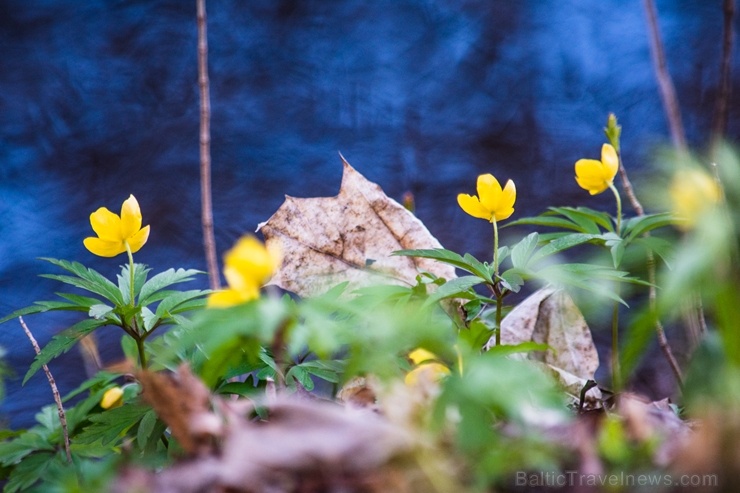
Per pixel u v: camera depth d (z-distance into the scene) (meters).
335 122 1.92
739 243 0.57
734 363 0.55
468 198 0.67
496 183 0.67
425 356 0.64
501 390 0.56
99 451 0.69
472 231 1.58
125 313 0.67
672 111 0.86
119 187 1.72
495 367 0.57
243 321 0.58
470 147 1.84
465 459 0.57
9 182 1.71
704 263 0.55
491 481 0.55
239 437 0.56
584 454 0.58
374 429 0.56
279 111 1.92
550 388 0.57
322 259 0.71
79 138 1.83
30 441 0.69
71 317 1.37
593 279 0.69
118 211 1.65
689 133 1.64
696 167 0.58
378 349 0.58
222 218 1.63
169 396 0.59
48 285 1.46
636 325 0.58
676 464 0.54
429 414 0.58
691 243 0.57
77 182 1.71
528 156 1.80
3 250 1.53
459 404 0.57
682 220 0.69
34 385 1.13
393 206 0.72
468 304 0.69
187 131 1.87
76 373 1.17
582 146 1.77
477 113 1.92
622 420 0.59
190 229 1.59
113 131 1.84
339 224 0.71
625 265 0.71
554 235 0.72
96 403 0.70
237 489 0.55
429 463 0.56
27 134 1.82
